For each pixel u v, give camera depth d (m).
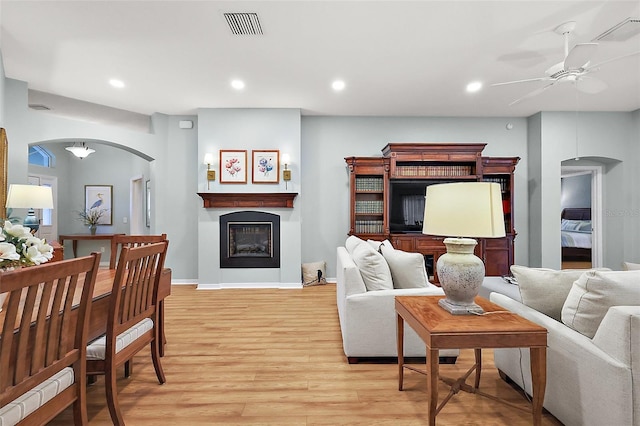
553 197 5.11
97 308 1.75
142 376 2.22
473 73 3.75
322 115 5.34
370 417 1.77
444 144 4.79
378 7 2.54
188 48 3.17
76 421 1.34
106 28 2.82
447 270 1.72
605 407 1.34
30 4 2.48
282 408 1.85
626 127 5.14
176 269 5.26
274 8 2.55
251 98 4.55
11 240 1.39
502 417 1.76
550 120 5.10
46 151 6.78
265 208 4.97
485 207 1.55
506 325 1.53
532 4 2.50
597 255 5.47
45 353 1.17
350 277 2.40
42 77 3.82
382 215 5.14
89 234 6.91
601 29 2.84
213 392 2.02
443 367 2.35
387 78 3.89
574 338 1.51
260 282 4.97
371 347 2.36
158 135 5.17
